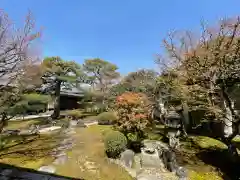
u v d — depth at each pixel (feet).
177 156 20.54
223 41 15.17
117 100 24.32
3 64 13.06
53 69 39.91
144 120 23.20
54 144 22.56
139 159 19.94
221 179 15.42
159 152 20.63
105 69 58.13
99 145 23.65
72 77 46.93
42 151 19.38
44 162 16.63
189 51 17.81
